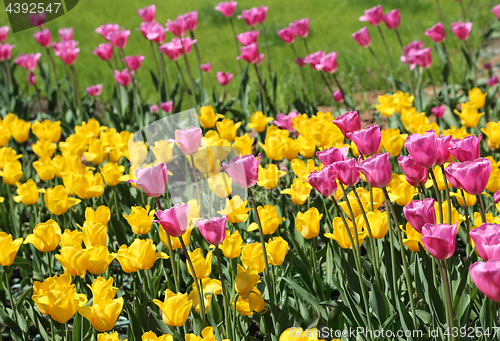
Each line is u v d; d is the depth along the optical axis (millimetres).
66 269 1910
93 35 13047
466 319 1761
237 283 1712
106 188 3598
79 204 3529
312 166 2525
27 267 3041
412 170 1687
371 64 8172
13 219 3316
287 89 7016
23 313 2508
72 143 3588
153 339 1545
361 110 6156
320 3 16328
